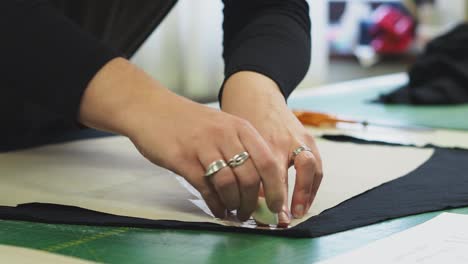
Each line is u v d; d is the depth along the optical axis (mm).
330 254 498
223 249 509
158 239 533
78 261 485
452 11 3039
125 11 990
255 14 854
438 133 1065
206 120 569
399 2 3273
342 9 3363
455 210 619
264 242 524
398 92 1419
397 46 3213
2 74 639
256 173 544
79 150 900
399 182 714
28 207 612
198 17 2162
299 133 629
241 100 673
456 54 1477
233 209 563
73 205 619
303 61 794
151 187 693
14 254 501
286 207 571
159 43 2090
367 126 1121
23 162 825
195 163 558
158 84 619
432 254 482
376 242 515
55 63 620
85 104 609
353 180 718
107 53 627
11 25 636
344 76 3227
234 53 779
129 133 588
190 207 619
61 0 908
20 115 998
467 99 1411
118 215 586
